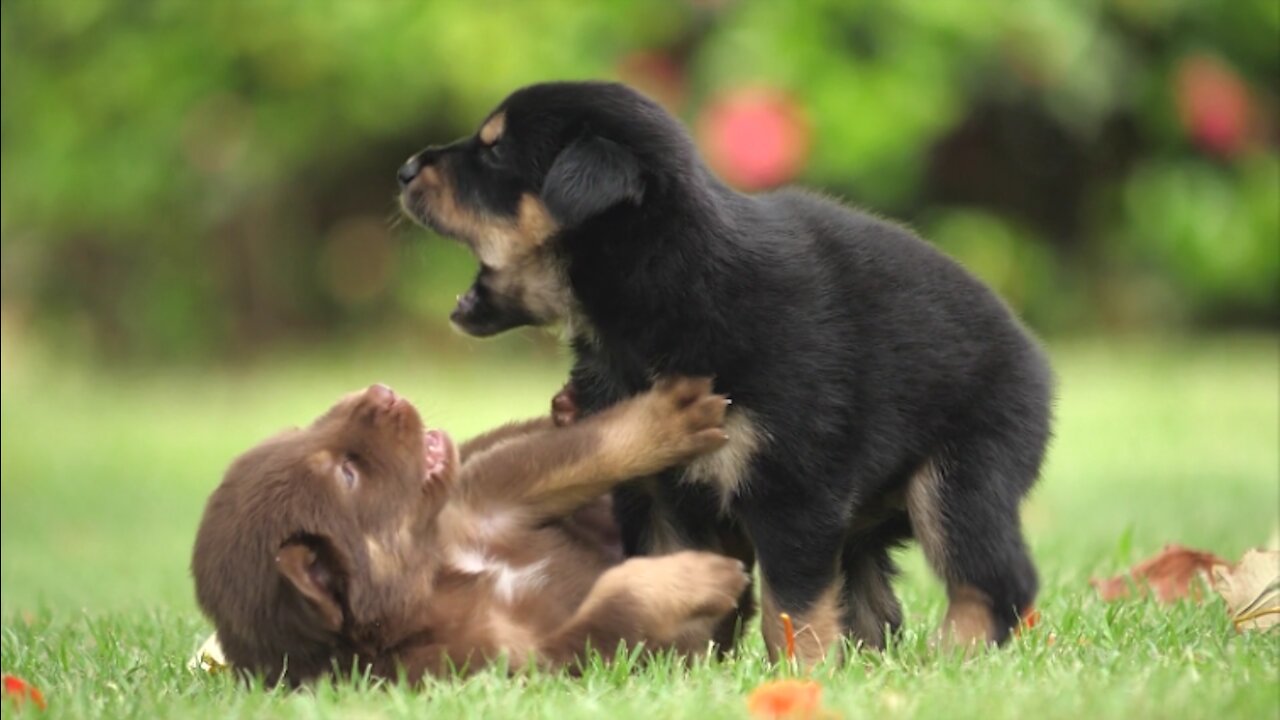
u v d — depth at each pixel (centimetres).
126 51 2366
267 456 738
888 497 804
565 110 798
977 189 2464
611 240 771
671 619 718
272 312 2617
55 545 1462
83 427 2098
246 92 2402
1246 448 1700
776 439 751
